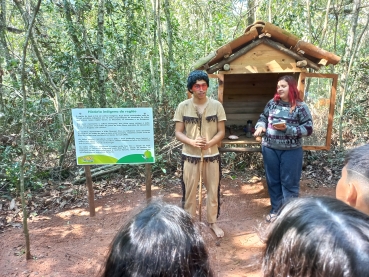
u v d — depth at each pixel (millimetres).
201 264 918
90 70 5465
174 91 5891
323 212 757
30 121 4859
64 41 5902
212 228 3275
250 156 5207
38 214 3838
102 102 5332
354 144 5801
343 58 6086
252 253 2896
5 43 5449
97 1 5594
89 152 3520
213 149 3070
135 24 5719
